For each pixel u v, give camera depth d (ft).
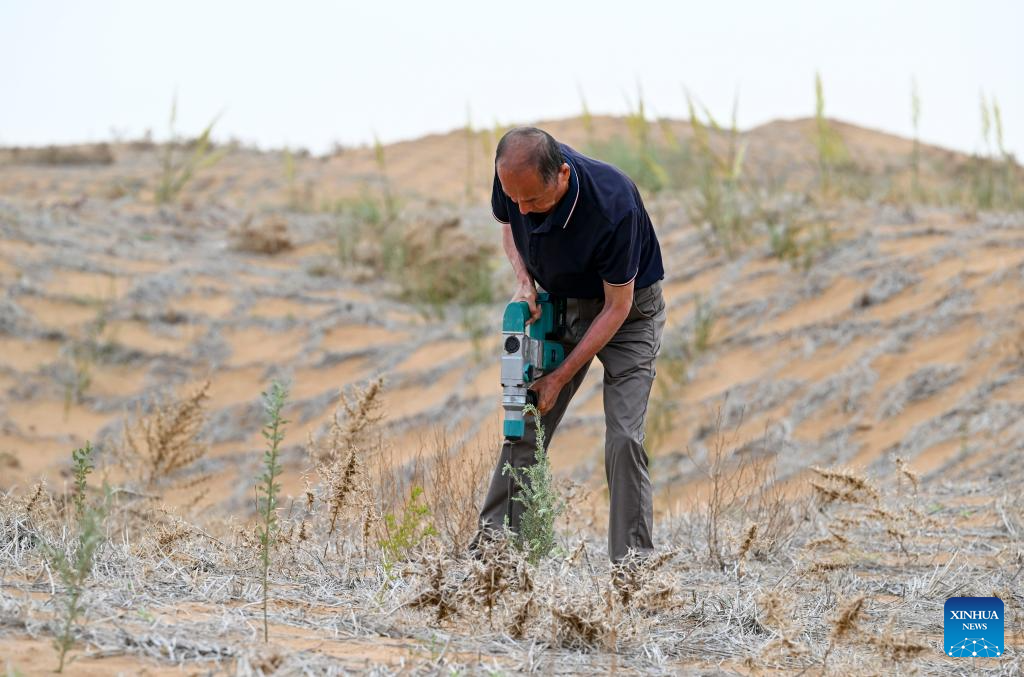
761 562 21.56
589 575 18.38
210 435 45.75
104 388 49.39
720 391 41.39
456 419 43.39
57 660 11.51
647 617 16.39
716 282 49.01
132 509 23.35
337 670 12.20
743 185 61.00
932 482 31.17
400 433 43.70
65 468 41.78
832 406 38.47
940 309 41.32
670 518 26.14
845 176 62.54
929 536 23.73
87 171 124.26
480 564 15.16
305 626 14.58
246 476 42.06
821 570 18.89
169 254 64.59
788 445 37.06
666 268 52.34
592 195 17.25
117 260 61.62
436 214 76.69
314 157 140.46
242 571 18.20
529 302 18.72
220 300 58.70
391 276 64.80
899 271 44.65
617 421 18.63
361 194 87.25
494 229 71.72
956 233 46.70
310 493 20.11
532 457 19.10
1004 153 54.19
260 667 11.97
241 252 68.69
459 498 22.43
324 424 45.24
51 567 15.65
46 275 57.11
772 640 14.29
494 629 15.07
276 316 57.41
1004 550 21.76
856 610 14.79
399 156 137.08
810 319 43.75
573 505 22.94
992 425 33.88
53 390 48.37
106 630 12.74
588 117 65.72
